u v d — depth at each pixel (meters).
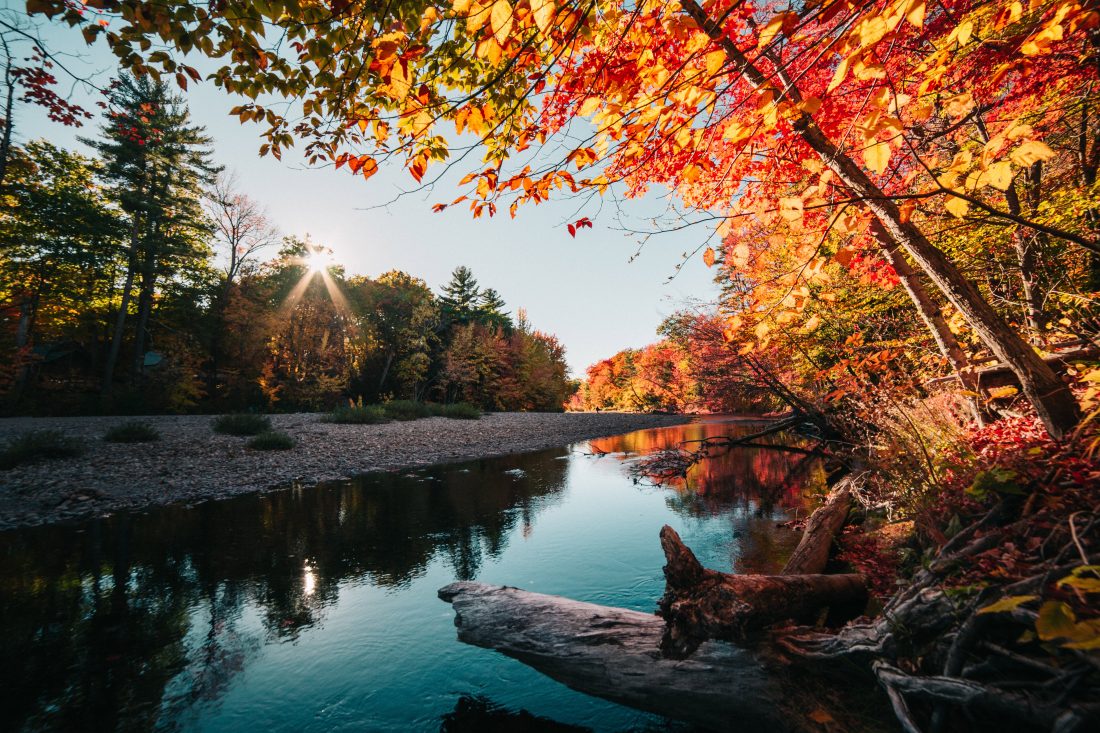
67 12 2.00
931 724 1.69
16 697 3.13
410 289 39.16
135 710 2.99
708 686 2.40
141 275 23.33
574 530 6.78
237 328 25.11
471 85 2.52
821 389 6.09
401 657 3.53
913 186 3.18
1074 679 1.39
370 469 12.44
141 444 12.10
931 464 3.16
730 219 1.96
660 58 1.87
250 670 3.40
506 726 2.75
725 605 2.46
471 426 22.62
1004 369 3.58
